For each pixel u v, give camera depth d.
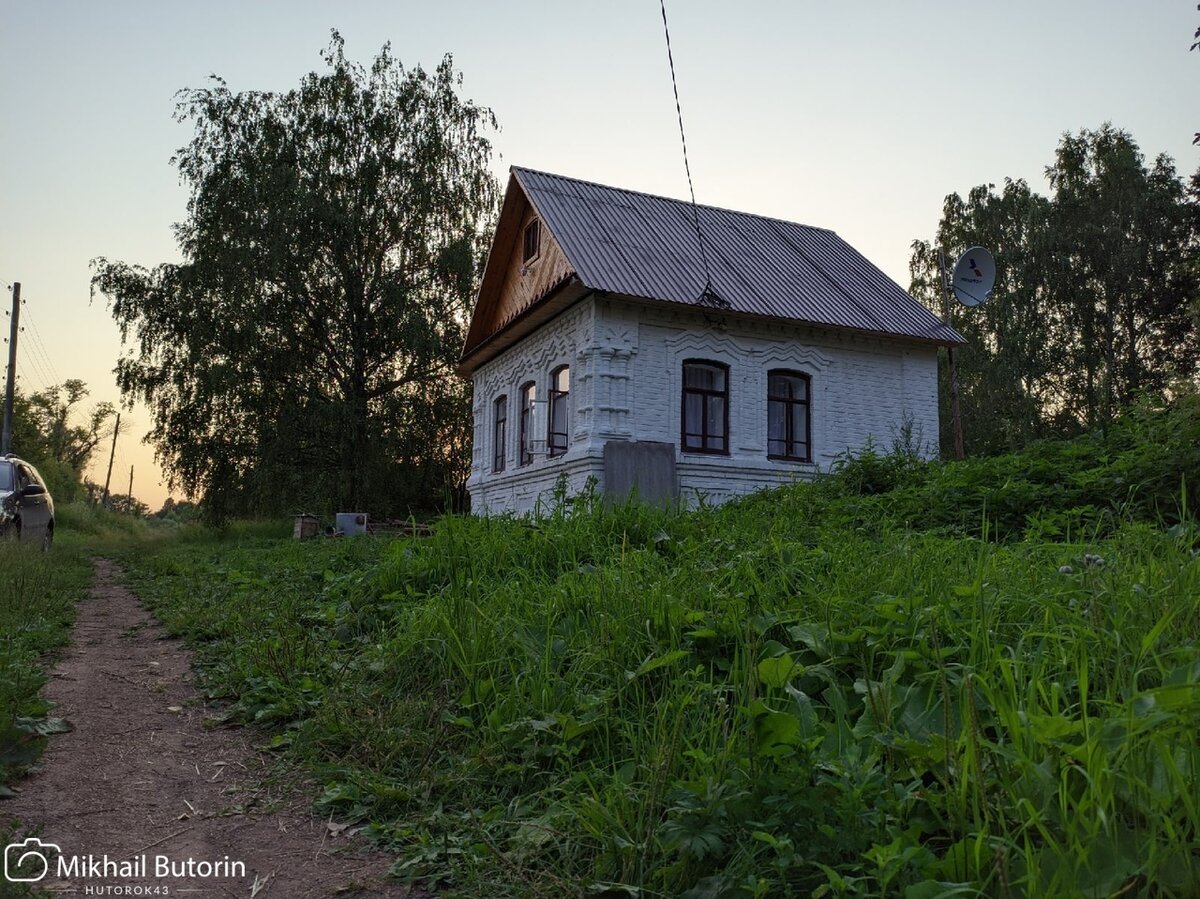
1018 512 6.81
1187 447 6.36
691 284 14.66
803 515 7.72
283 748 3.88
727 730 2.87
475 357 18.84
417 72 25.69
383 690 4.26
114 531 35.72
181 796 3.33
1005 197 35.59
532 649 3.94
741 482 14.71
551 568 5.78
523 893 2.45
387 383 24.59
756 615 3.82
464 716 3.79
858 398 15.98
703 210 18.48
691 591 4.26
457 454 24.81
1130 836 1.94
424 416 23.89
